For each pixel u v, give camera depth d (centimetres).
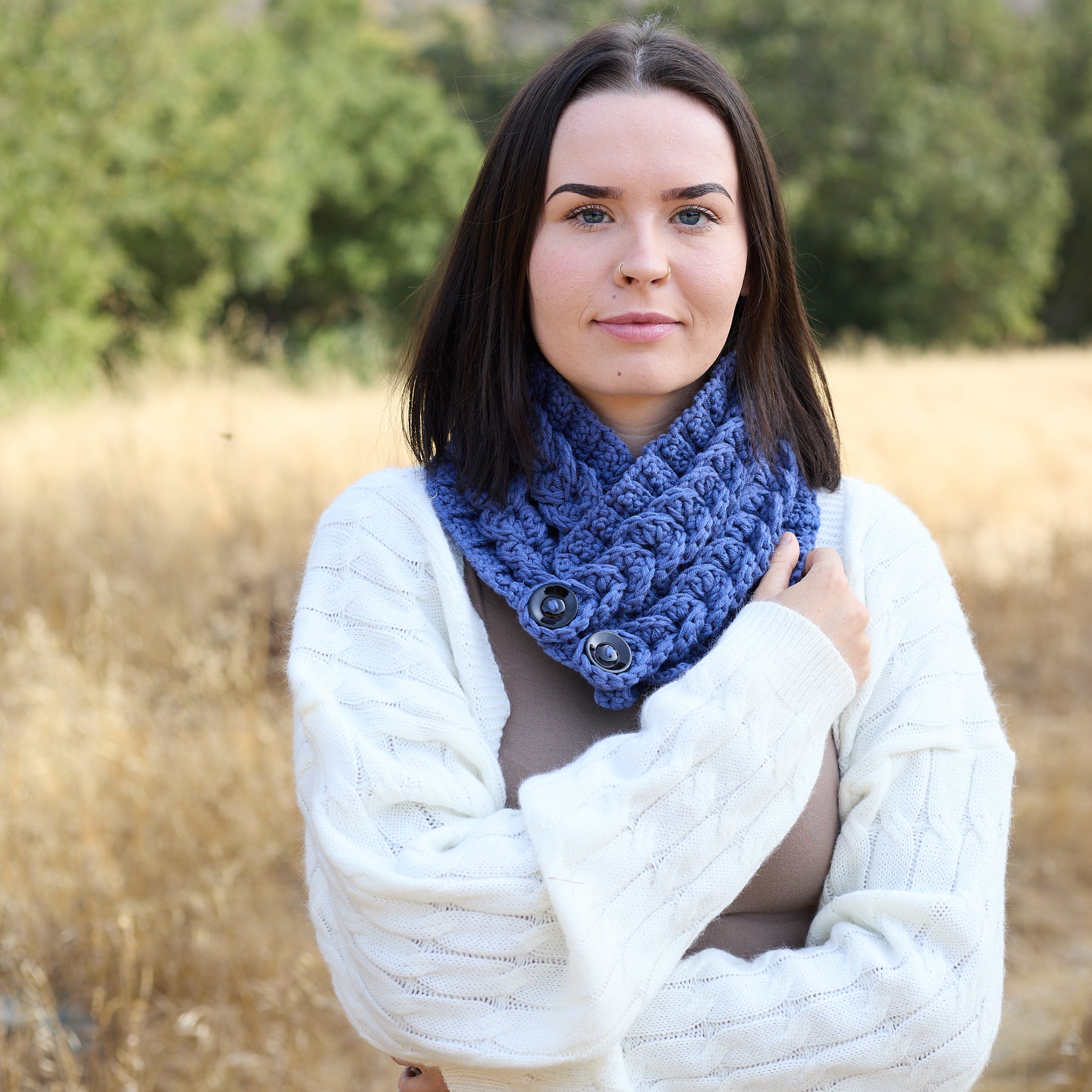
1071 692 473
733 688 108
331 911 116
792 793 109
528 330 123
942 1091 107
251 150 1822
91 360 1498
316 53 2358
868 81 2577
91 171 1593
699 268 114
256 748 362
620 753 108
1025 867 360
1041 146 2811
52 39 1535
